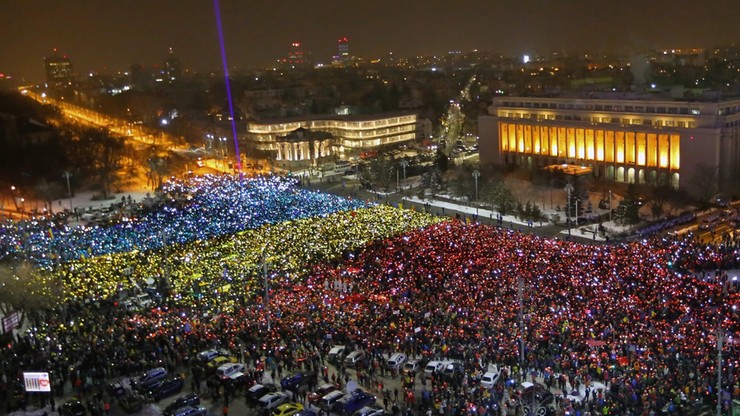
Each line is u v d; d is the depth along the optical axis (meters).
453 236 135.88
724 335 83.00
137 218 169.88
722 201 174.88
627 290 102.44
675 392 71.12
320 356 89.00
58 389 82.94
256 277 116.81
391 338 91.06
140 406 79.12
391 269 116.50
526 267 113.50
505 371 79.25
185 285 114.44
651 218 164.75
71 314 104.06
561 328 88.06
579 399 74.69
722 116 185.00
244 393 82.62
